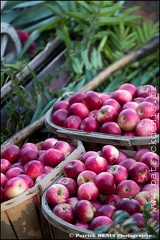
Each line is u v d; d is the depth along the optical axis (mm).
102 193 1729
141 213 1654
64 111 2281
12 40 3236
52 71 3078
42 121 2537
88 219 1636
